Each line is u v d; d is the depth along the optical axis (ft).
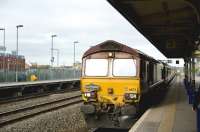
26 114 67.10
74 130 55.26
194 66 87.20
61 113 68.85
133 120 54.70
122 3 55.26
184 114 58.03
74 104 86.02
